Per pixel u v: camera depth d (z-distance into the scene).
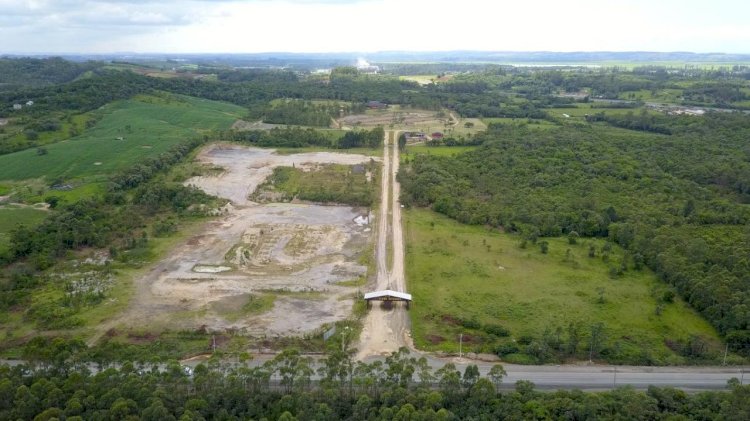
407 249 111.44
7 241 106.88
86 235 109.62
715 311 81.88
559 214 123.31
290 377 62.44
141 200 132.62
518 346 76.12
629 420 57.47
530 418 57.97
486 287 94.38
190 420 53.88
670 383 68.44
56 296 88.75
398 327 81.81
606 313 85.31
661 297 89.69
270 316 84.06
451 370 65.19
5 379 57.94
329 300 89.75
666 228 113.12
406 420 54.97
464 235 119.69
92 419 53.94
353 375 63.84
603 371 71.00
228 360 70.81
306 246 113.19
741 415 56.25
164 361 70.31
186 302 88.00
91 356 67.31
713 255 97.50
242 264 103.44
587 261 105.56
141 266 101.38
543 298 90.31
